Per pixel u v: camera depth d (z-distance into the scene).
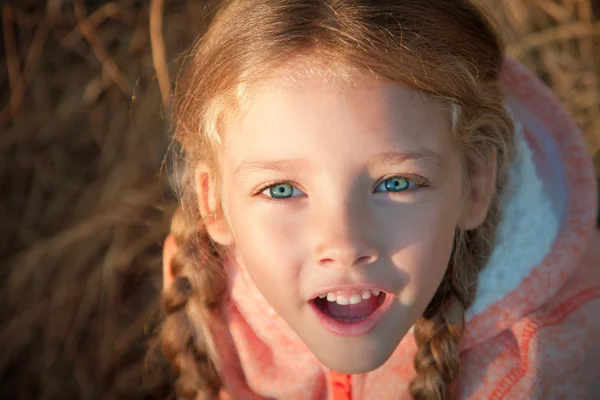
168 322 0.72
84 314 0.97
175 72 0.99
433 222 0.59
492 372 0.67
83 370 0.96
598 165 0.99
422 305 0.60
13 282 0.96
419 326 0.66
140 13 1.02
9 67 1.00
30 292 0.97
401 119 0.57
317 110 0.57
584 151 0.70
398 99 0.57
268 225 0.59
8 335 0.96
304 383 0.71
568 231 0.68
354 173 0.57
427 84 0.58
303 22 0.58
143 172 1.00
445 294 0.66
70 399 0.96
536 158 0.71
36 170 1.01
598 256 0.73
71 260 0.98
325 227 0.57
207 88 0.62
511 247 0.67
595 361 0.68
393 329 0.59
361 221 0.57
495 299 0.66
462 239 0.66
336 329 0.59
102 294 0.97
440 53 0.60
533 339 0.66
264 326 0.70
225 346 0.72
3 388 0.96
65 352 0.96
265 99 0.57
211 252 0.71
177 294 0.72
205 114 0.63
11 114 1.00
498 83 0.68
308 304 0.59
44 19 1.01
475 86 0.62
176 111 0.71
